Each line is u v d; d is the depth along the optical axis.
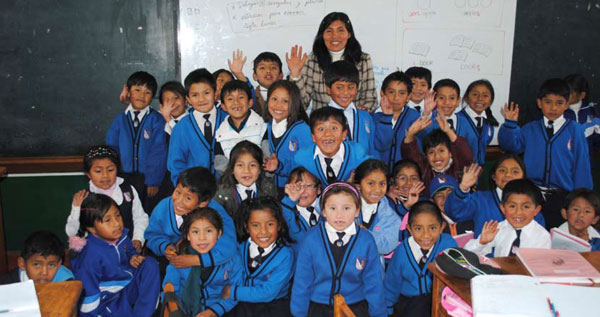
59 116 2.76
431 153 2.58
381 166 2.09
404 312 1.94
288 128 2.39
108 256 1.95
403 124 2.76
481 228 2.32
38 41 2.67
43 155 2.78
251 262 1.96
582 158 2.72
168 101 2.68
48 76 2.71
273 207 1.93
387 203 2.20
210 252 1.89
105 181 2.28
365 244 1.84
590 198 2.21
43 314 1.22
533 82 3.07
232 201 2.21
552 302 1.21
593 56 3.10
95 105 2.76
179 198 2.12
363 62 2.85
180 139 2.53
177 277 1.97
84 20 2.68
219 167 2.40
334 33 2.76
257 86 2.80
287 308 1.93
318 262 1.83
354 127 2.53
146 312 2.01
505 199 2.07
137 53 2.73
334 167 2.28
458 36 2.94
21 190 2.79
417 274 1.94
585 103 3.02
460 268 1.40
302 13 2.79
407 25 2.89
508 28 2.98
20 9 2.63
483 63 2.99
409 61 2.93
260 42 2.80
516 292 1.24
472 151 2.89
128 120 2.70
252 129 2.45
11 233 2.83
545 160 2.77
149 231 2.22
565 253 1.51
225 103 2.42
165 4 2.71
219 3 2.74
